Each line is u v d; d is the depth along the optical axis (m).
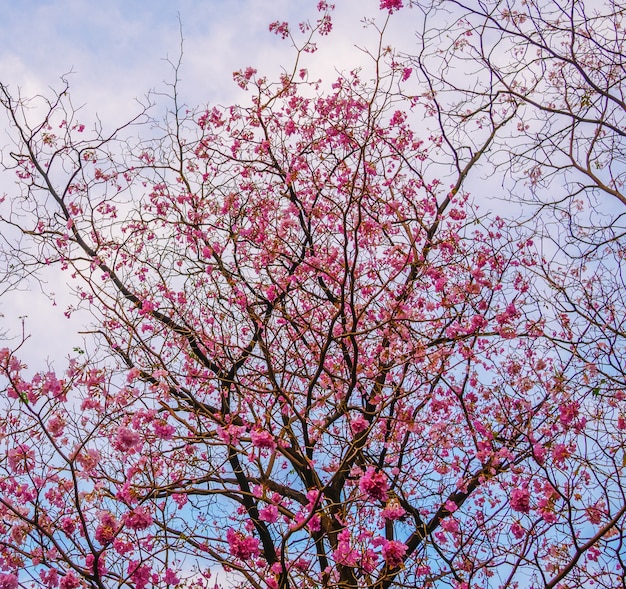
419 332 7.36
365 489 4.60
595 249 6.10
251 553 5.02
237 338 7.18
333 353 7.88
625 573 5.22
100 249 8.12
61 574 4.98
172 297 7.73
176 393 6.89
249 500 6.40
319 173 7.94
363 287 7.40
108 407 5.45
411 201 8.17
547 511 5.49
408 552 6.74
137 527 4.72
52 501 5.84
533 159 6.24
